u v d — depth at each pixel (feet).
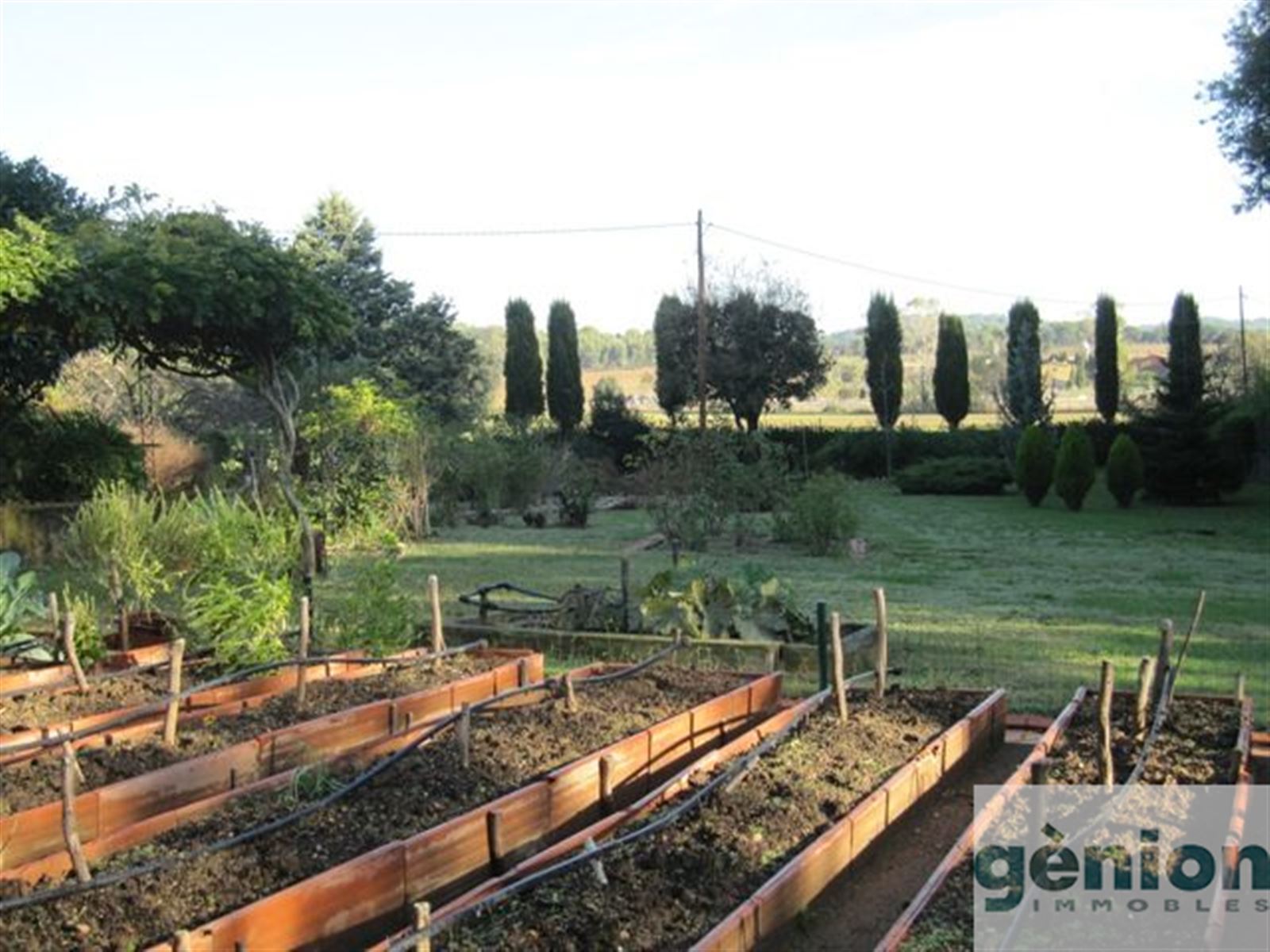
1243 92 70.90
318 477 50.85
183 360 47.67
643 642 26.35
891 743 17.06
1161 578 42.24
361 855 12.61
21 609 24.85
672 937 10.93
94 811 14.32
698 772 15.52
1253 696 22.12
